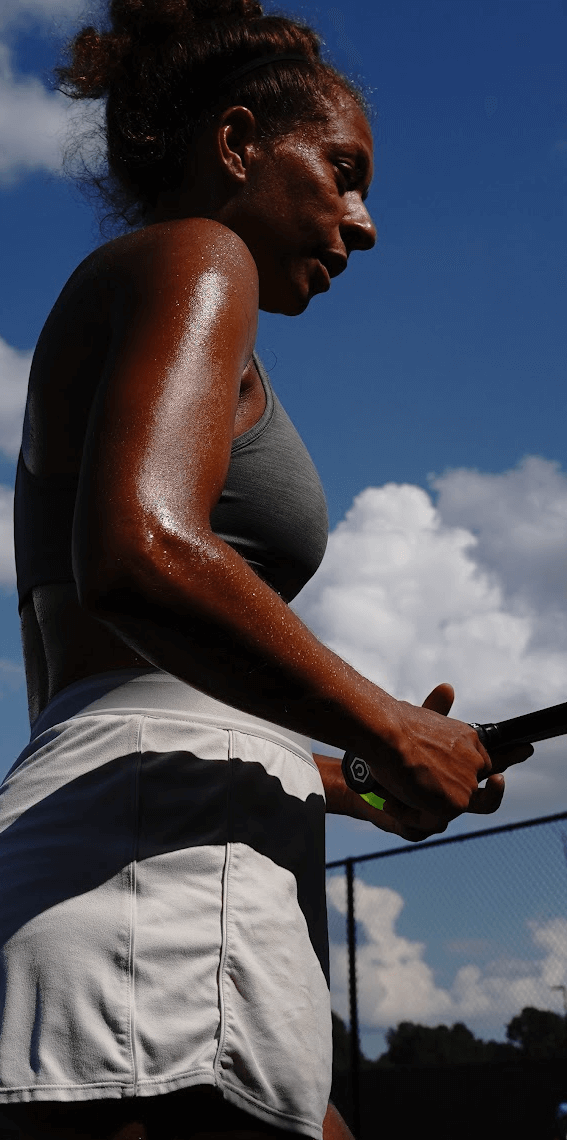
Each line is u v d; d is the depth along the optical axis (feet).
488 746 3.65
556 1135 20.70
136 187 4.20
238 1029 3.00
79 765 3.25
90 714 3.34
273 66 3.99
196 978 2.99
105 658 3.43
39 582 3.53
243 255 3.27
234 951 3.07
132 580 2.60
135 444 2.74
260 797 3.34
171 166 4.04
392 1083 22.85
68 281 3.59
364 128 4.08
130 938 2.96
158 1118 2.94
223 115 3.91
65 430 3.42
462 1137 22.00
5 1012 2.95
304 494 3.67
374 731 2.99
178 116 4.03
